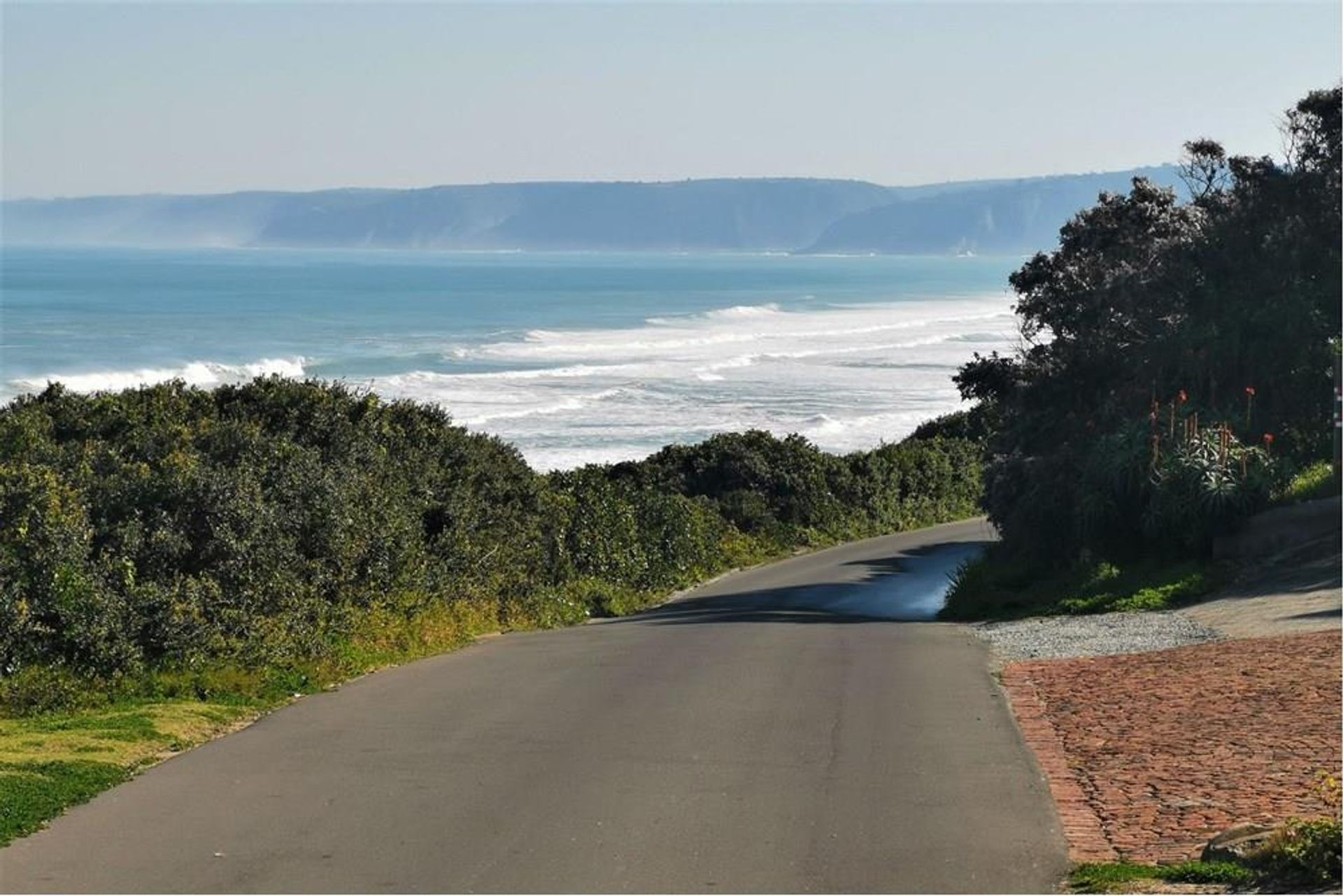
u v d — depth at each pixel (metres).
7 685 14.72
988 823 10.16
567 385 96.69
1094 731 13.12
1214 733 12.38
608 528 35.53
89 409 24.64
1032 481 33.59
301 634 18.42
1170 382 33.34
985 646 20.66
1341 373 28.39
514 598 27.81
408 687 16.97
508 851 9.59
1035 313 39.53
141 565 17.88
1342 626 18.19
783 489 53.59
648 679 17.20
